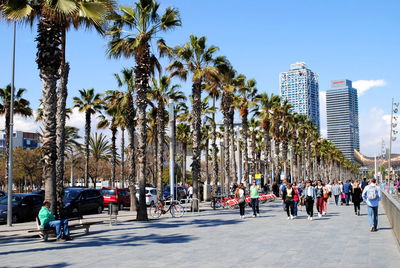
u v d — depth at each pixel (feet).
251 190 74.43
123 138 160.15
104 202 99.19
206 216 76.23
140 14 71.51
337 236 44.62
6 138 125.90
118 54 72.95
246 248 36.76
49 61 48.03
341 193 108.88
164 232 50.75
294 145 213.66
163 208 75.61
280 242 40.42
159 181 111.04
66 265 29.76
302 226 55.83
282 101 184.34
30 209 73.61
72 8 44.98
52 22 48.08
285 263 29.35
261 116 160.66
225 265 28.89
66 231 44.68
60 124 61.36
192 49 92.07
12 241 44.70
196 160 89.56
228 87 114.62
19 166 178.70
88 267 28.86
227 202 97.35
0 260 32.32
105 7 48.47
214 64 93.09
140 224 62.28
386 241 40.37
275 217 71.72
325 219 66.44
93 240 44.21
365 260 30.19
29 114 129.39
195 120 90.02
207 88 115.14
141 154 70.64
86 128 139.44
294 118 200.23
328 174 440.45
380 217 70.28
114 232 51.65
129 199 103.81
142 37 70.28
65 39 61.21
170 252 35.06
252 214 79.66
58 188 58.70
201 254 33.78
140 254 34.19
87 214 87.15
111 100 123.75
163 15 72.79
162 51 75.25
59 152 60.39
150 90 112.78
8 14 45.68
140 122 71.36
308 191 65.57
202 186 140.46
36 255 34.63
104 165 221.66
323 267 27.73
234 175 135.64
